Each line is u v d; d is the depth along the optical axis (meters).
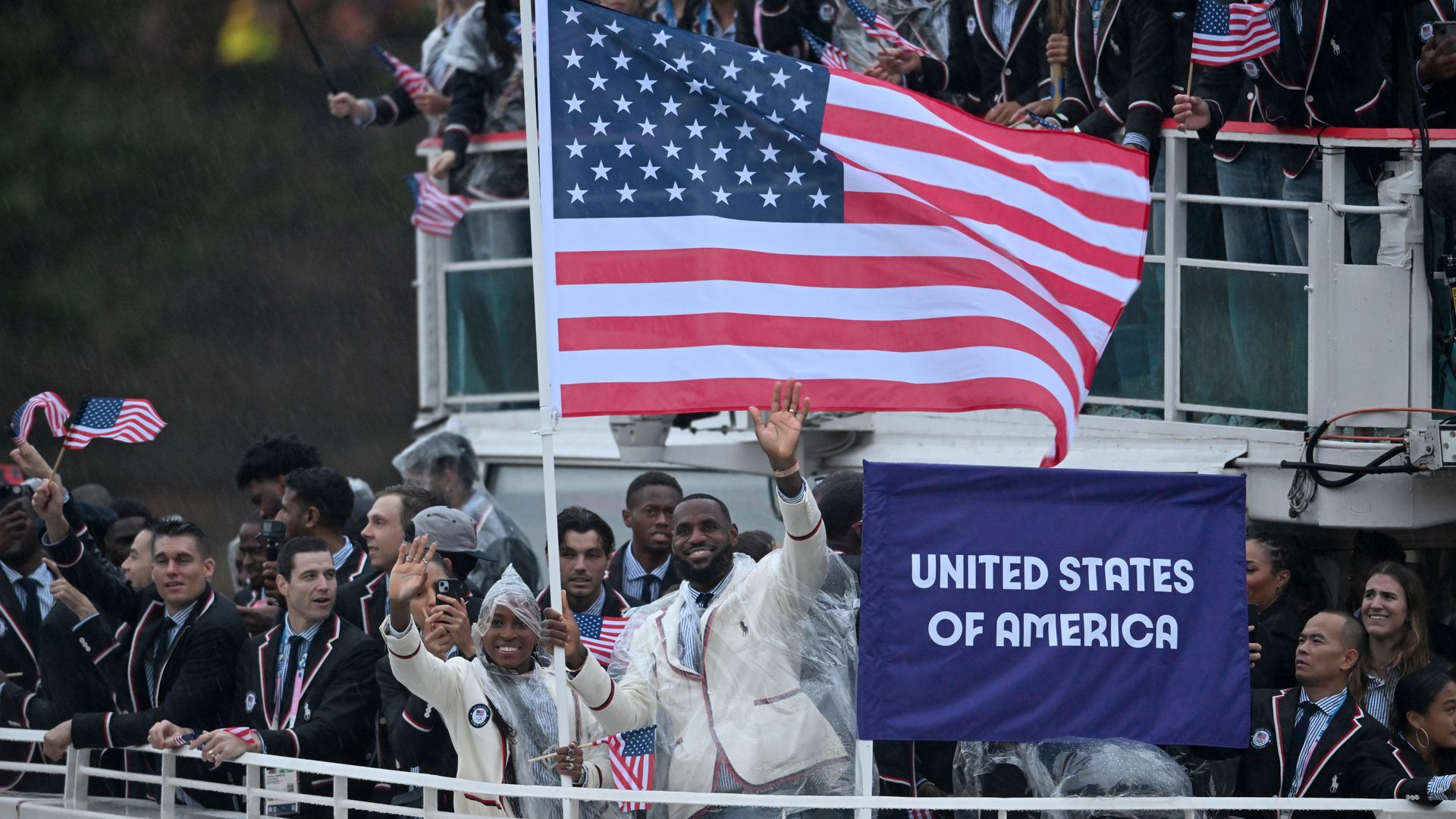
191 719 28.70
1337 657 25.47
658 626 25.05
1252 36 31.45
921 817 25.50
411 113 45.03
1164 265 34.00
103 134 94.00
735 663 24.31
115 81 97.06
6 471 43.56
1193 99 31.69
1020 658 23.48
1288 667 28.14
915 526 23.44
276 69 99.44
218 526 96.19
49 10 95.56
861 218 25.92
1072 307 26.30
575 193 25.52
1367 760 24.84
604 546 30.41
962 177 26.25
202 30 98.12
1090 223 26.67
